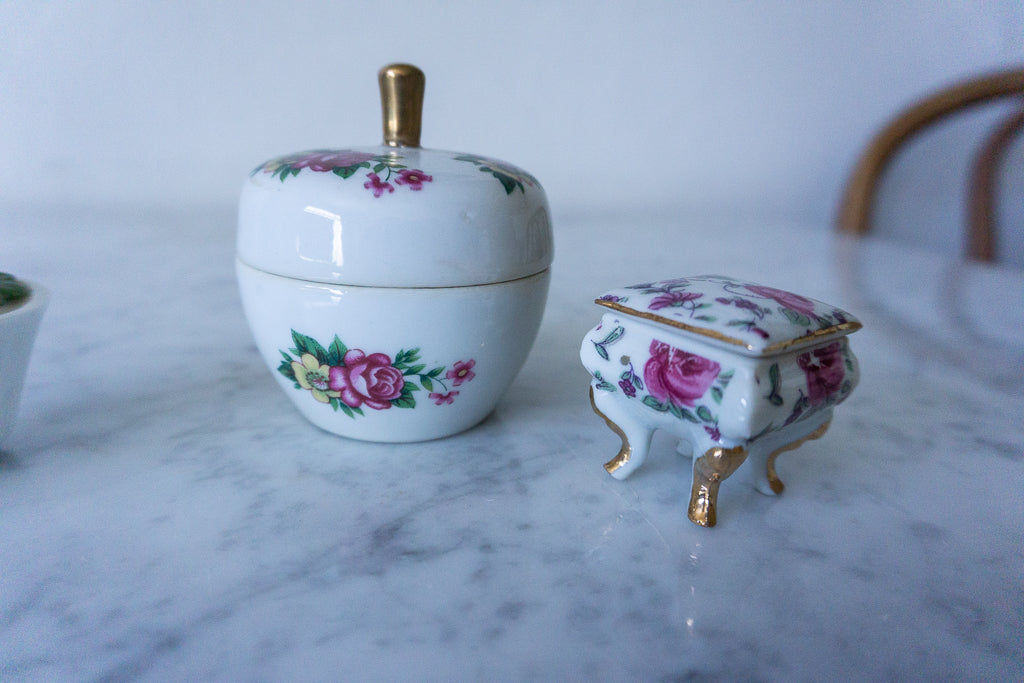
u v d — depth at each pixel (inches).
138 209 47.8
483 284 18.1
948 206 62.4
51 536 15.8
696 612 14.4
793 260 48.0
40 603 13.7
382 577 15.0
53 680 11.9
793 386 15.6
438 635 13.4
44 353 26.8
